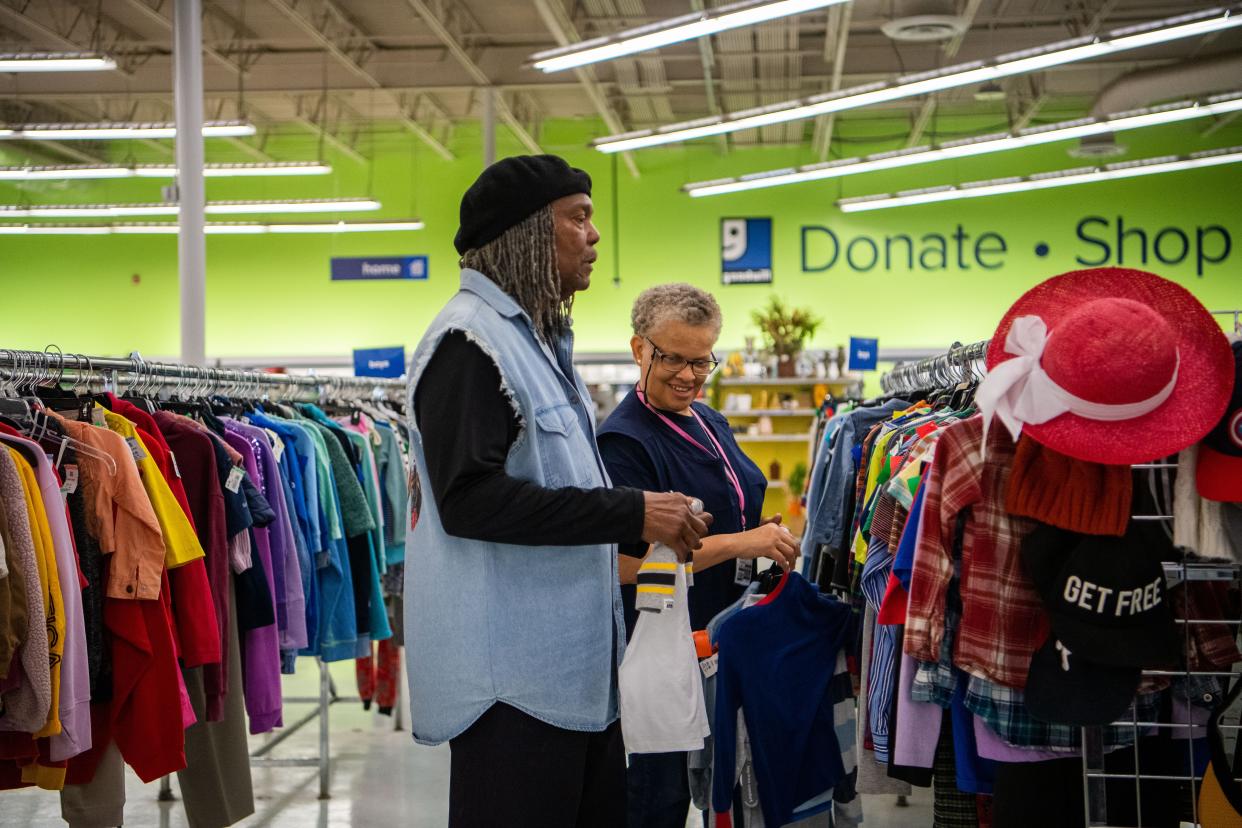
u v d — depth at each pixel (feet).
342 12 41.65
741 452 9.67
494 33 44.45
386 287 58.18
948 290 56.03
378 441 16.79
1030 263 55.52
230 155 59.11
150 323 58.18
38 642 8.36
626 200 57.93
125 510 9.50
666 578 7.08
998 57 30.68
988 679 7.41
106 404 10.50
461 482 5.70
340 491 14.73
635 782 8.71
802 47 45.27
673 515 5.90
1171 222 54.75
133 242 58.44
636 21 40.78
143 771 9.46
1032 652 7.43
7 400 9.20
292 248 58.34
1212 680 8.07
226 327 58.18
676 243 57.62
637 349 9.23
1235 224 54.44
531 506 5.66
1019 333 6.98
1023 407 6.88
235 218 58.08
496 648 6.04
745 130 54.03
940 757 8.82
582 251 6.59
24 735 8.67
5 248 58.75
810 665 8.67
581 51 28.32
